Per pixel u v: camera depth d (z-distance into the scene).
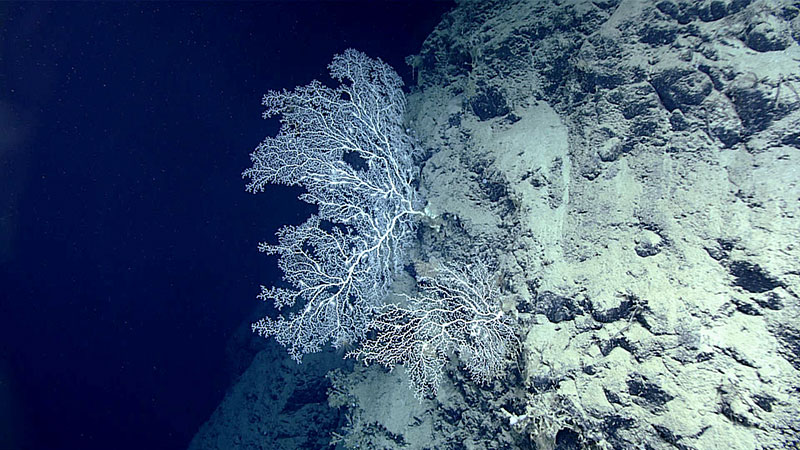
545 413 2.71
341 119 4.29
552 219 3.33
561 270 3.08
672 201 2.83
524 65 4.21
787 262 2.27
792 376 2.07
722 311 2.37
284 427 6.67
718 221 2.59
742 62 2.84
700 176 2.80
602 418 2.46
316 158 4.05
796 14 2.81
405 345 3.41
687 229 2.68
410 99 5.55
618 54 3.43
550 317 3.01
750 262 2.38
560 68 3.98
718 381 2.21
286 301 3.69
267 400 7.02
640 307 2.61
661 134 3.08
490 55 4.43
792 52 2.73
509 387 3.25
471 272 3.60
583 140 3.45
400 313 3.56
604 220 3.05
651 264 2.71
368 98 4.58
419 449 3.86
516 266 3.38
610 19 3.61
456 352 3.74
